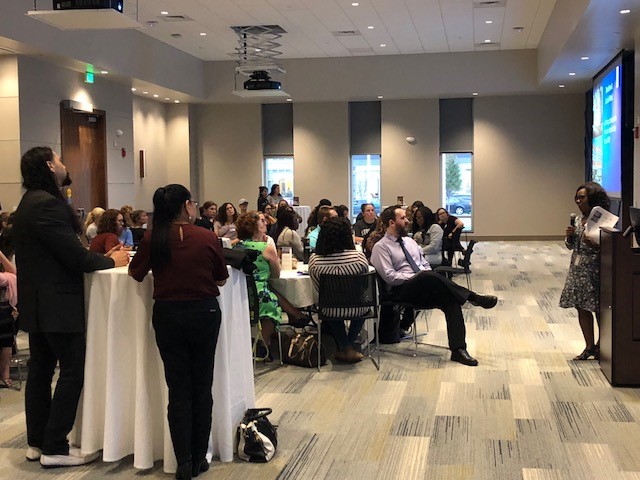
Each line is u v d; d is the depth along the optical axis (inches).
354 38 590.6
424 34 577.9
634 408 186.4
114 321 149.0
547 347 258.8
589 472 145.6
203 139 743.1
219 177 744.3
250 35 565.3
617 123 478.3
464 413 185.2
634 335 204.8
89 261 146.6
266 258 233.8
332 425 177.2
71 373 150.6
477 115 711.7
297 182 735.7
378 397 200.1
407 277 247.3
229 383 155.3
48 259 146.6
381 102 722.2
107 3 265.4
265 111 741.3
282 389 209.0
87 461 154.3
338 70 689.0
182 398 141.3
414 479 143.5
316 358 233.3
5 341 211.9
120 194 561.3
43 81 455.8
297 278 239.9
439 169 719.1
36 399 154.6
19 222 147.2
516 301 359.3
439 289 239.8
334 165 729.0
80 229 153.3
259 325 229.9
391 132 720.3
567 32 424.8
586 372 223.1
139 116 667.4
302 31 556.4
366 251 299.6
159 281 140.5
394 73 681.6
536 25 550.3
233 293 158.7
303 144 731.4
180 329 139.1
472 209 723.4
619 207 472.4
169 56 608.4
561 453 156.2
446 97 706.8
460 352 236.7
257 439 153.8
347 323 295.4
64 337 149.9
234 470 149.5
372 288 230.8
